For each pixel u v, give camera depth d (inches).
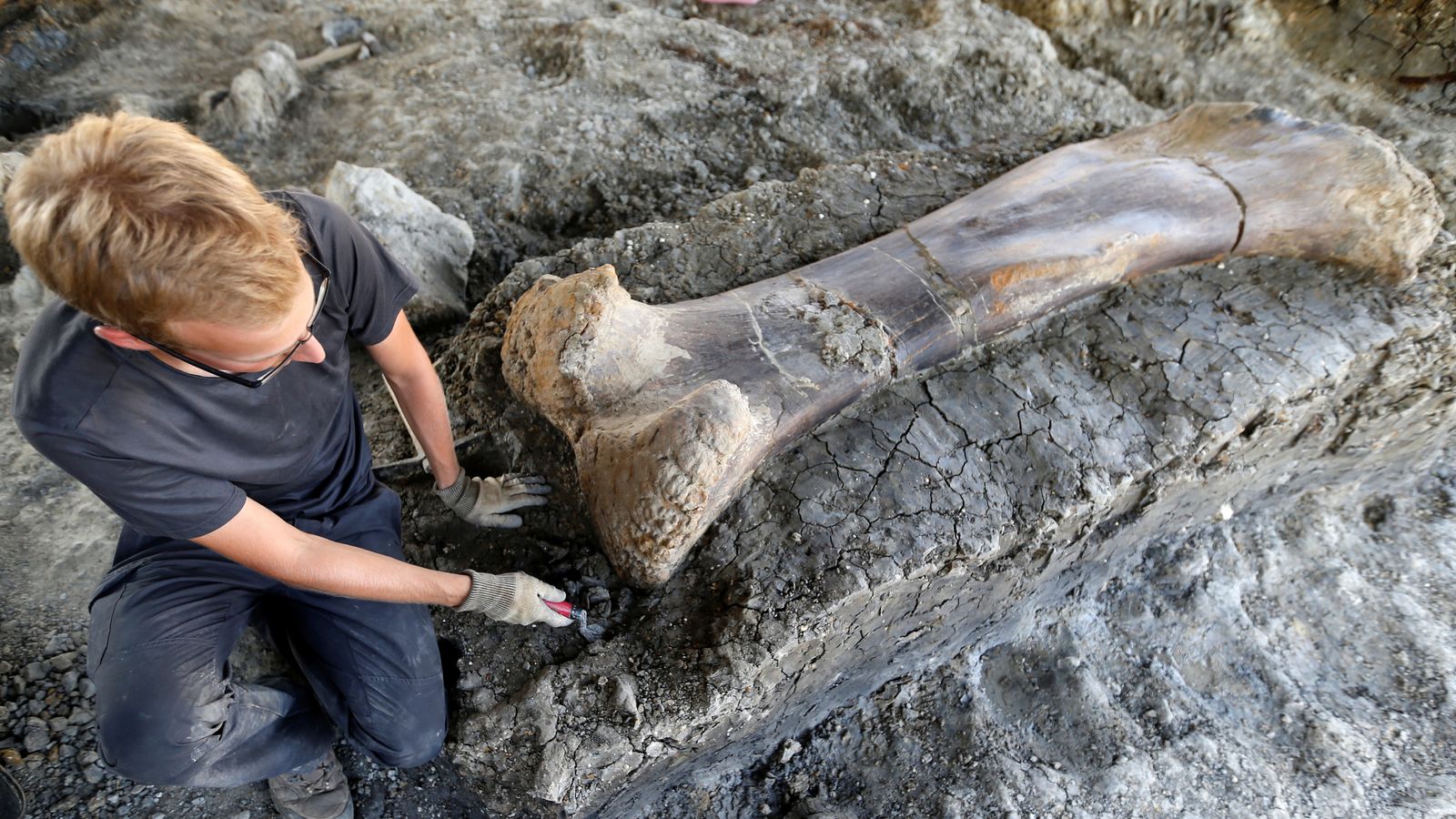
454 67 122.3
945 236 81.7
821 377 72.1
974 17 131.3
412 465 78.5
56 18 126.8
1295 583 96.7
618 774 64.8
